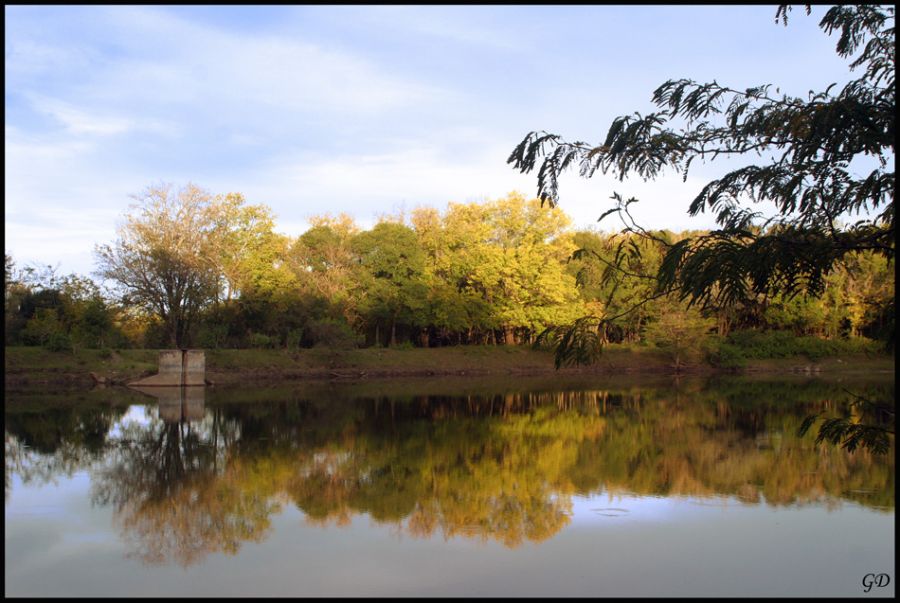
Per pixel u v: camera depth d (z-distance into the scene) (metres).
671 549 9.51
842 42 5.31
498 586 8.23
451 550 9.51
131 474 14.26
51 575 8.58
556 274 47.41
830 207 5.29
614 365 49.28
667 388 35.59
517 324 47.50
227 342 43.06
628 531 10.34
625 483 13.43
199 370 35.84
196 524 10.71
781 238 4.82
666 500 12.12
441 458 16.06
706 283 4.66
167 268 38.47
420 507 11.73
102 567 8.84
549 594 7.98
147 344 43.38
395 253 46.56
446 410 25.64
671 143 5.20
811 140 5.01
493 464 15.34
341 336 42.25
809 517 11.02
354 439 18.77
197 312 40.34
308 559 9.17
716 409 25.70
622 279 5.89
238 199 43.91
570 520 10.91
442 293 46.59
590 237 51.44
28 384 33.56
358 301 45.84
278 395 31.11
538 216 49.47
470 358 47.88
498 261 47.03
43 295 38.53
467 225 49.59
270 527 10.58
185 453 16.64
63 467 14.99
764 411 24.84
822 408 25.73
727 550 9.45
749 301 5.14
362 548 9.59
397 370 44.41
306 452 16.81
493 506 11.77
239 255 44.19
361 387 35.75
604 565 8.92
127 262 38.31
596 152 5.32
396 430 20.48
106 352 36.69
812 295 5.09
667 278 4.86
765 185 5.35
